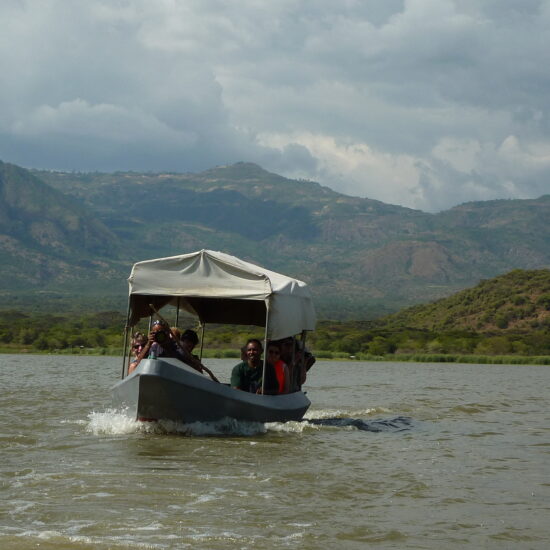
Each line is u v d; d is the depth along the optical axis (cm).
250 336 7738
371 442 1482
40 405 2041
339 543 767
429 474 1147
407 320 13175
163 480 1035
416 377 4503
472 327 11681
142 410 1430
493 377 4744
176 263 1490
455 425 1819
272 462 1208
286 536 784
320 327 12019
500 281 13162
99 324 12512
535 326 11288
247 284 1477
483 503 957
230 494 962
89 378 3466
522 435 1639
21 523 807
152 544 742
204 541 757
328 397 2686
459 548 761
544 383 4041
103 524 808
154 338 1463
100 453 1243
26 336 9506
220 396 1445
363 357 8731
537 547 770
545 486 1071
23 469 1096
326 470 1154
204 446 1341
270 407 1555
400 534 805
